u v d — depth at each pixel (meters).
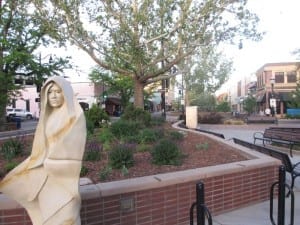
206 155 8.61
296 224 5.74
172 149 7.61
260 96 73.00
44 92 3.35
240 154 8.61
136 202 5.32
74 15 16.80
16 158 8.48
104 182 5.81
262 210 6.55
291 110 49.12
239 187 6.68
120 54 17.86
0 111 23.92
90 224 4.92
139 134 11.23
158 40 17.91
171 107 88.12
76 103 3.35
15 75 26.36
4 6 24.23
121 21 17.05
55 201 3.26
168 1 16.61
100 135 11.90
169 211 5.66
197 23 17.28
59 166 3.22
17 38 25.34
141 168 7.18
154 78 20.59
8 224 4.41
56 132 3.27
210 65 48.78
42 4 17.22
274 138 14.91
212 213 6.22
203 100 65.06
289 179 8.87
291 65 68.00
